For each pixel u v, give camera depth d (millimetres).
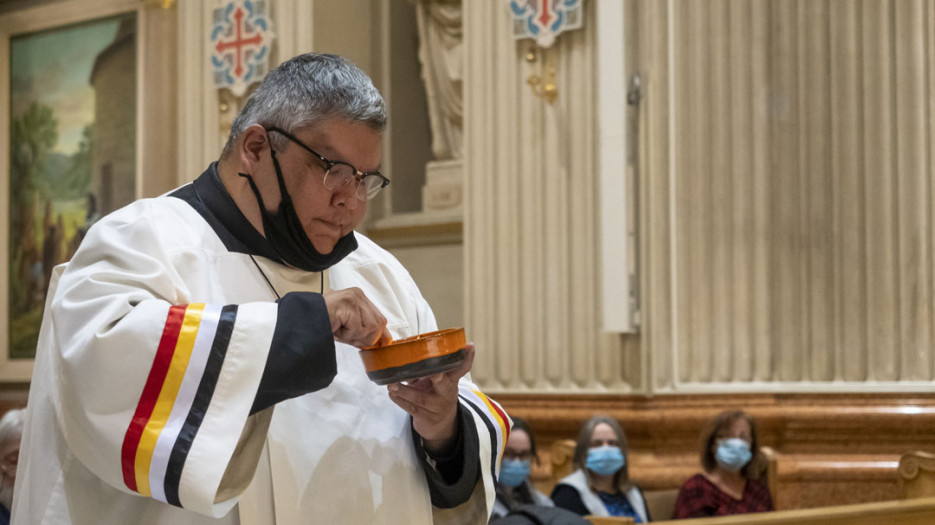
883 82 6531
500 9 6887
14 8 10508
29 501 1752
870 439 6340
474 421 1989
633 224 6203
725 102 6621
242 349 1623
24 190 10469
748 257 6582
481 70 6941
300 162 1802
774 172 6633
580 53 6586
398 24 8344
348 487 1846
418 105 8414
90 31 9992
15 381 10383
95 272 1694
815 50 6652
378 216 8195
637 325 6219
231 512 1771
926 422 6234
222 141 8070
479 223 6887
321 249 1888
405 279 2201
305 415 1855
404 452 1938
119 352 1602
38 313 10375
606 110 6148
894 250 6465
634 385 6285
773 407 6477
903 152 6477
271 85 1865
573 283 6547
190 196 1930
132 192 9617
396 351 1764
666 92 6367
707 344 6496
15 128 10523
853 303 6508
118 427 1590
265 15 7898
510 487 4855
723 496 5309
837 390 6426
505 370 6734
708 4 6641
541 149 6695
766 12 6684
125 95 9672
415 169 8359
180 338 1615
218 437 1588
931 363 6359
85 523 1731
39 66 10344
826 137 6613
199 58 8188
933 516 3057
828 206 6590
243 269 1865
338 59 1878
